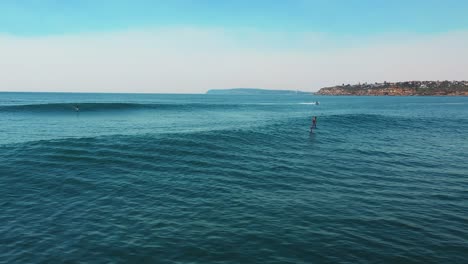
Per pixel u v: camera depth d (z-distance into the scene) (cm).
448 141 2739
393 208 1142
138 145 2014
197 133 2491
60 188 1269
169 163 1686
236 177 1493
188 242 862
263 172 1595
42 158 1648
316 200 1209
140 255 798
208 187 1333
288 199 1213
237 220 1009
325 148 2295
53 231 919
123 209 1084
